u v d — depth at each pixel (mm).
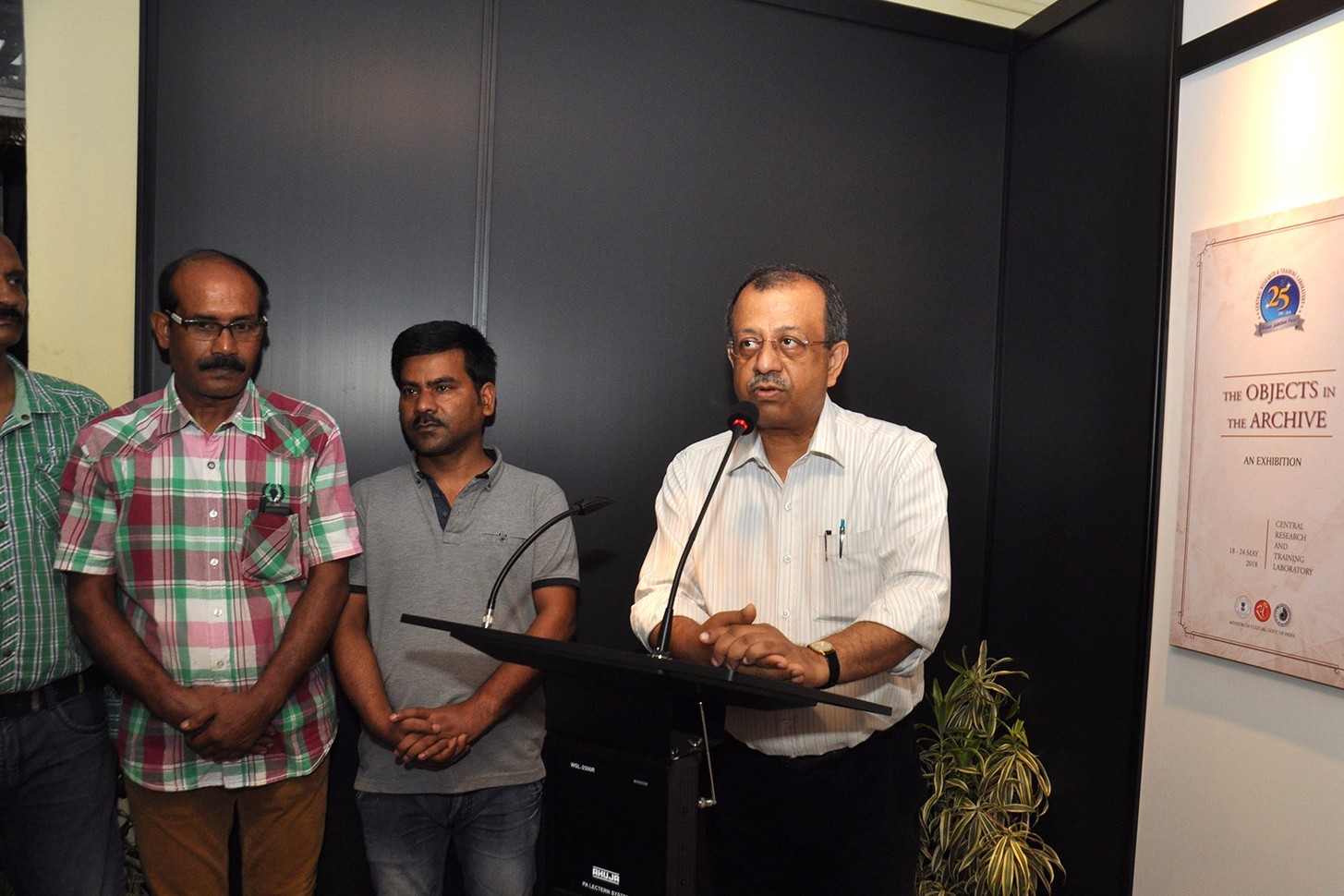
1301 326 2125
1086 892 2730
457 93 2615
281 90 2477
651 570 1926
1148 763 2533
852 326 3012
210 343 1941
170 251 2395
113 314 2365
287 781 2113
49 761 1963
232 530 2016
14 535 1911
